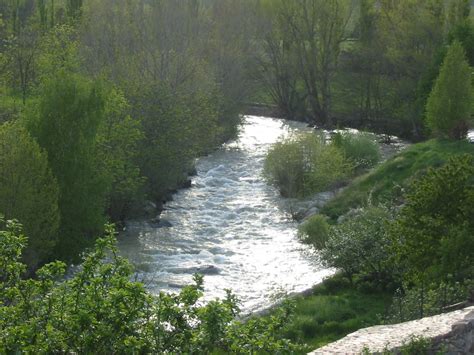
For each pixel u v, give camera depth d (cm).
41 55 5178
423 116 6944
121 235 4372
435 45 7694
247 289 3456
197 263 3844
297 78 9362
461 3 7862
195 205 5078
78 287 1392
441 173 2666
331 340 2652
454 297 2505
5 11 8281
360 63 8838
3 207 3161
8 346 1287
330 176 5094
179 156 4978
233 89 7525
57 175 3547
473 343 1753
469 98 5138
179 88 5575
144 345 1334
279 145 5259
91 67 5822
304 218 4647
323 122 8731
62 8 7994
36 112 3644
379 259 3234
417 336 1744
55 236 3369
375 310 2961
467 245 2512
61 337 1325
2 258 1456
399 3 8025
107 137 4256
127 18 6938
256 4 8875
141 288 1364
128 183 4306
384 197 4378
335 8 8725
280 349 1396
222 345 1387
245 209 4953
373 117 8394
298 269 3741
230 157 6725
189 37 7225
